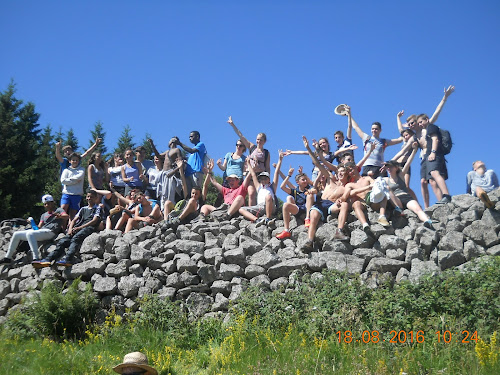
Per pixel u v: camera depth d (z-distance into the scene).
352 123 14.20
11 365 9.62
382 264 10.77
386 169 12.52
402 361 8.63
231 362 9.42
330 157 13.66
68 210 14.33
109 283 12.02
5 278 13.54
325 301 10.09
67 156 14.95
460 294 9.58
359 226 11.47
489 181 12.08
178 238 12.49
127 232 12.80
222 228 12.30
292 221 12.15
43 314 11.22
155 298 11.19
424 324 9.29
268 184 13.04
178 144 14.65
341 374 8.55
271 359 9.23
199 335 10.52
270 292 10.89
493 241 10.84
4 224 14.94
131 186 14.55
